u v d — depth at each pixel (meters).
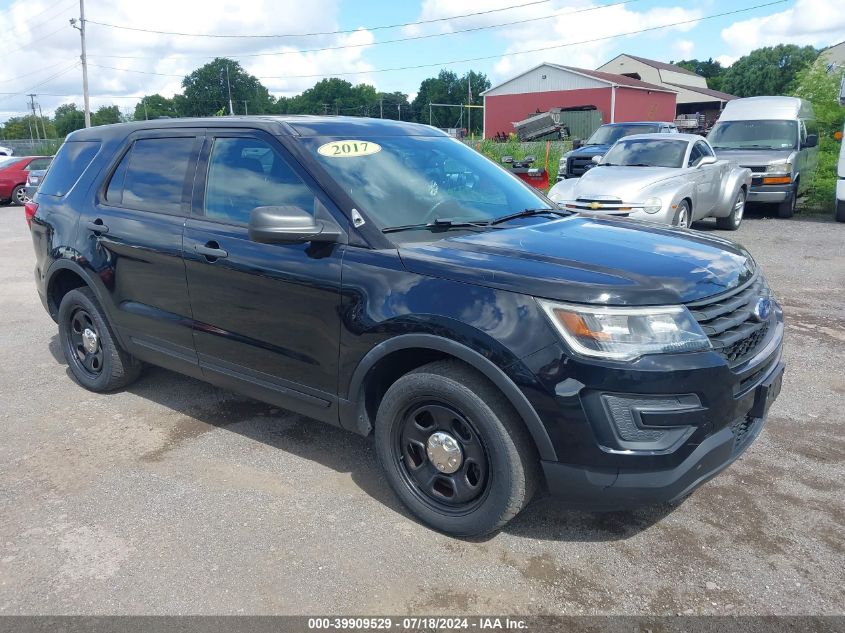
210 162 3.94
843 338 5.86
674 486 2.72
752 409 3.08
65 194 4.80
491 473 2.94
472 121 106.88
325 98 109.25
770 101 14.60
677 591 2.78
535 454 2.91
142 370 4.95
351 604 2.73
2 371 5.42
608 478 2.72
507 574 2.90
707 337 2.76
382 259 3.14
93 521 3.31
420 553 3.04
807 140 14.05
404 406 3.18
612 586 2.82
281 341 3.53
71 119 90.88
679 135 11.43
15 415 4.55
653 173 10.04
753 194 13.03
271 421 4.41
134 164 4.41
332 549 3.07
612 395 2.65
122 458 3.94
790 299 7.15
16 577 2.91
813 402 4.56
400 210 3.44
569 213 4.10
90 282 4.53
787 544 3.07
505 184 4.20
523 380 2.72
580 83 44.50
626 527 3.22
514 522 3.28
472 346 2.82
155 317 4.17
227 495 3.53
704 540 3.11
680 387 2.65
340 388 3.34
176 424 4.38
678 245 3.38
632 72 61.38
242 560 3.00
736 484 3.57
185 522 3.29
